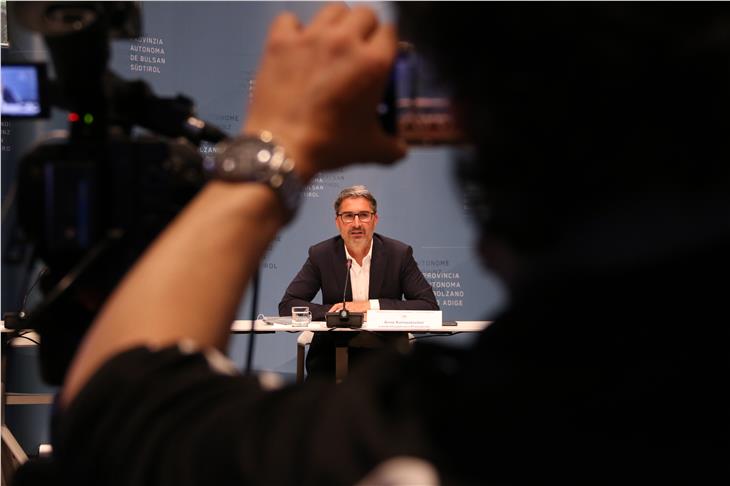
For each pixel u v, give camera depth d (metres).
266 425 0.40
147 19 7.91
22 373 7.23
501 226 0.38
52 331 1.03
